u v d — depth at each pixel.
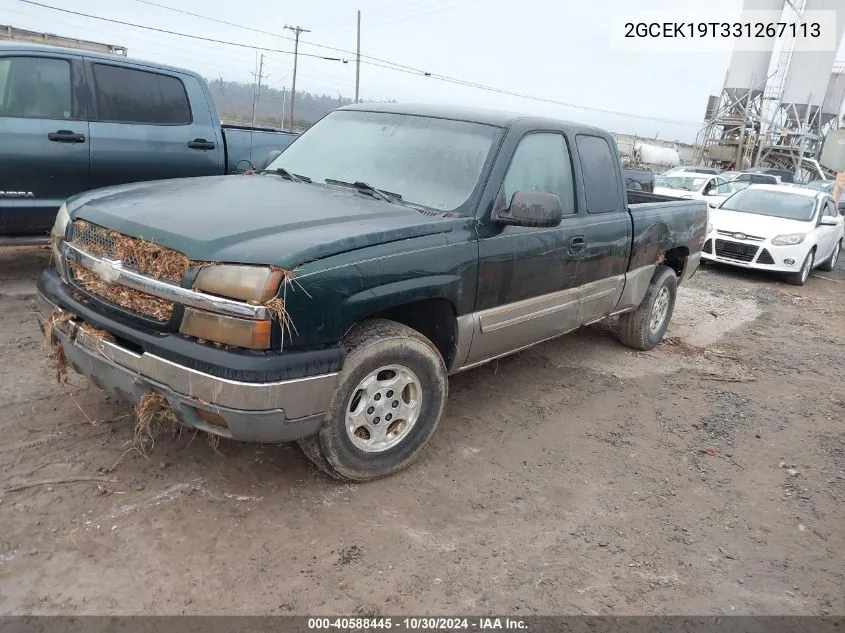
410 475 3.69
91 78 6.25
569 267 4.55
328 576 2.84
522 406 4.86
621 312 5.71
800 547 3.48
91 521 2.99
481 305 3.88
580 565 3.11
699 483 4.04
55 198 6.10
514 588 2.90
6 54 5.77
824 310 9.88
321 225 3.24
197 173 7.06
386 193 3.97
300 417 2.98
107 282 3.19
